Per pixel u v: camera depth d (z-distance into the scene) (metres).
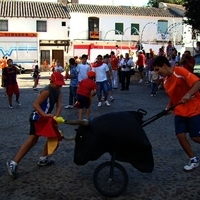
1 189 4.95
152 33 45.31
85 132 4.56
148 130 8.45
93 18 43.56
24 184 5.12
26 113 11.05
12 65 12.22
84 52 40.97
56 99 5.51
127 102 13.28
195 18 19.34
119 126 4.52
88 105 9.26
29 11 41.50
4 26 40.66
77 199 4.59
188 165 5.59
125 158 4.62
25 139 7.70
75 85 11.56
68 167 5.82
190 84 5.11
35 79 19.09
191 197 4.62
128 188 4.92
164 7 49.19
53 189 4.92
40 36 41.47
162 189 4.89
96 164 5.96
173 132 8.23
